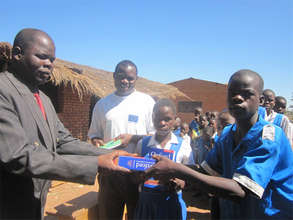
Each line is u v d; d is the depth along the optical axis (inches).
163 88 589.0
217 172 73.9
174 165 59.5
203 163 76.9
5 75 61.8
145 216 88.4
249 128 60.9
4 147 52.8
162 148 94.3
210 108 859.4
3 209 58.5
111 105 114.9
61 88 318.0
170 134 97.5
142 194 91.7
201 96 870.4
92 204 125.0
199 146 238.4
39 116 63.9
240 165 56.9
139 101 115.0
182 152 94.5
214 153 74.1
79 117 355.3
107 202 106.2
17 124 56.2
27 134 59.9
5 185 58.8
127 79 111.2
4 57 155.1
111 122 112.7
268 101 163.3
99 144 110.6
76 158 61.5
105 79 425.7
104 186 105.7
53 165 55.9
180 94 657.0
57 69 231.5
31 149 56.1
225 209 66.2
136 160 68.9
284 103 193.9
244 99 56.7
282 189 59.3
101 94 276.7
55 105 317.1
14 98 58.8
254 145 57.5
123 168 66.6
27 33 62.6
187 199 207.6
